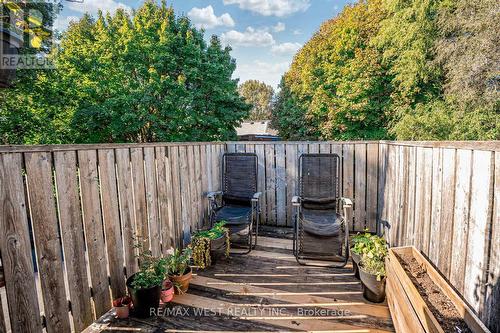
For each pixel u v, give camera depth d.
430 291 1.73
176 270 2.57
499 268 1.25
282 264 3.12
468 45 6.97
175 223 3.14
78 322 1.95
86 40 11.09
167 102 8.61
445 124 7.41
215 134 9.90
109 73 9.73
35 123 8.18
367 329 2.01
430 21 7.94
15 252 1.56
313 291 2.54
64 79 8.70
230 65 10.71
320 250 3.06
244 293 2.53
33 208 1.66
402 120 8.34
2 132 7.61
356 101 10.48
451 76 7.48
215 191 3.98
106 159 2.20
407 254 2.28
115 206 2.29
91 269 2.06
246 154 3.99
